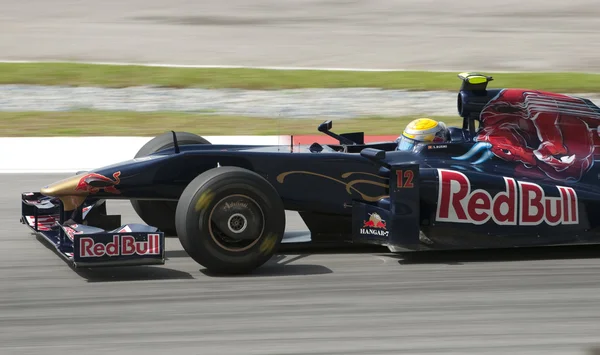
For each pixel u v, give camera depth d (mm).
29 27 93625
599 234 23312
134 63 76312
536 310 18109
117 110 58812
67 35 89438
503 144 23984
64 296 19000
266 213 20750
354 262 22547
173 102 61875
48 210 25422
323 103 62094
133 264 20000
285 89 66688
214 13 106375
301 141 46875
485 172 23281
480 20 104312
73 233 20609
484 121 24281
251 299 18828
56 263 22125
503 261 22719
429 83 69062
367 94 65250
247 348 15672
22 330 16641
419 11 110188
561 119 24344
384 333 16562
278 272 21328
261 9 110000
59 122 54125
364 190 23234
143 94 64375
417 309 18156
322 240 24047
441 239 22812
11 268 21594
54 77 68750
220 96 64188
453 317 17594
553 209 23047
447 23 102062
